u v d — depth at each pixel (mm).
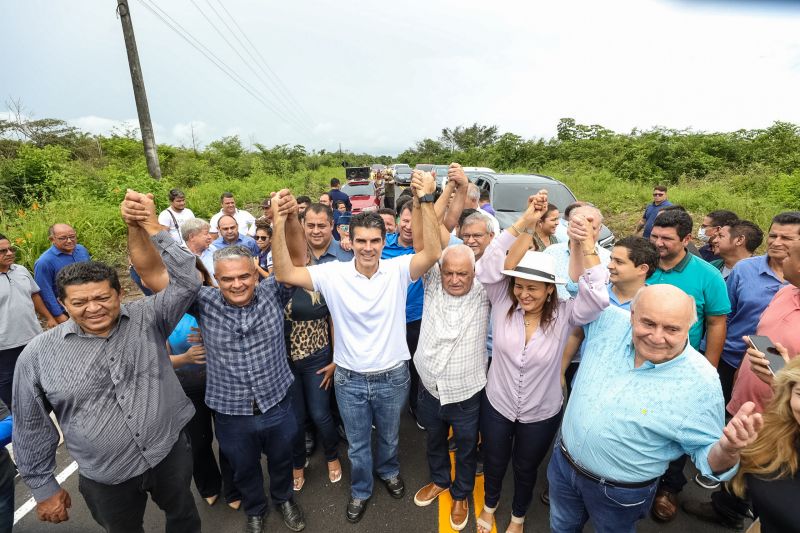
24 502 2799
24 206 9500
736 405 2430
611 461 1707
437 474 2686
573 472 1880
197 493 2881
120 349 1828
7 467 2131
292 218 2289
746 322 2793
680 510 2664
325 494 2854
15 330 3420
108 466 1843
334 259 3305
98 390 1782
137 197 1808
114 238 8250
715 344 2625
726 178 13789
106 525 2031
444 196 2893
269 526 2588
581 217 1839
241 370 2152
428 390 2396
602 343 1847
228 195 6043
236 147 25844
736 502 2408
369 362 2379
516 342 2092
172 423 2023
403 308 2459
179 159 19906
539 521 2629
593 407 1736
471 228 2830
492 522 2551
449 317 2287
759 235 3227
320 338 2711
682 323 1482
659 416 1586
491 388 2273
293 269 2230
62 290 1656
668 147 15719
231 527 2588
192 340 2336
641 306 1552
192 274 1942
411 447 3340
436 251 2268
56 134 19547
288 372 2391
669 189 12836
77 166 12359
